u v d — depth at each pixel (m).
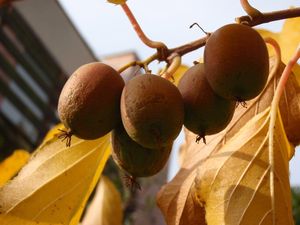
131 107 0.17
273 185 0.18
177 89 0.17
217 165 0.19
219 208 0.18
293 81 0.22
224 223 0.18
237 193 0.18
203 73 0.18
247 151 0.19
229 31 0.17
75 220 0.21
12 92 0.82
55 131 0.24
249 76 0.17
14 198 0.20
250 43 0.17
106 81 0.18
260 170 0.19
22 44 0.84
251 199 0.18
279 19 0.19
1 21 0.80
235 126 0.23
